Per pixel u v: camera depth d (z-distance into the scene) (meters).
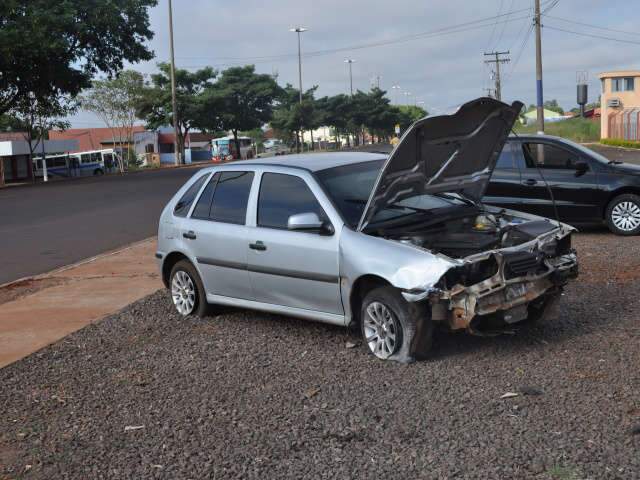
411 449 4.33
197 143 100.38
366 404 5.07
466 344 6.17
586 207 11.30
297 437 4.62
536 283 5.81
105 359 6.63
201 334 7.15
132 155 78.31
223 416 5.07
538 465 4.00
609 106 66.50
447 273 5.41
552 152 11.43
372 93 108.56
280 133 91.50
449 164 6.34
